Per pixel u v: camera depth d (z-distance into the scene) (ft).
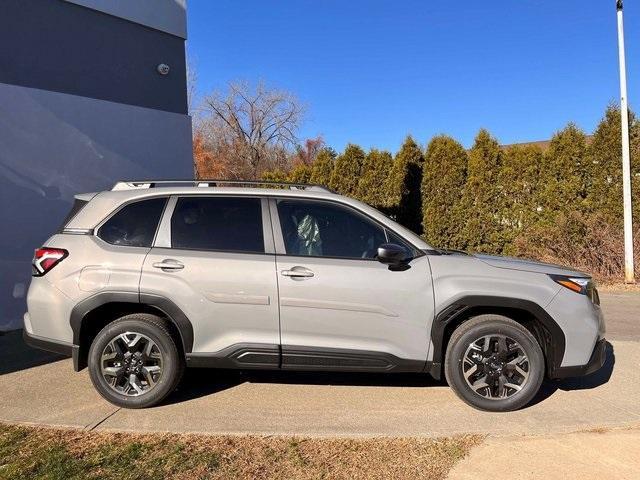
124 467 10.91
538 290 13.70
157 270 13.74
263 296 13.61
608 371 17.20
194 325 13.70
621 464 11.13
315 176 53.06
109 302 13.78
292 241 14.12
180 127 29.89
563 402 14.56
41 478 10.38
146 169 28.14
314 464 11.17
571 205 37.70
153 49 28.71
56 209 24.32
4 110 22.50
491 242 40.45
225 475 10.69
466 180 41.32
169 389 13.92
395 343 13.74
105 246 14.11
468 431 12.71
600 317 14.33
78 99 25.14
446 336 14.15
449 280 13.75
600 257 35.27
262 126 121.80
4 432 12.55
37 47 23.84
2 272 22.40
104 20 26.43
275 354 13.69
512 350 13.79
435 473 10.83
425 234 42.34
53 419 13.32
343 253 14.05
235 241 14.10
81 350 13.99
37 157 23.61
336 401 14.60
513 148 40.40
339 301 13.57
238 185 15.29
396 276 13.71
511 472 10.84
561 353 13.79
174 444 11.98
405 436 12.46
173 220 14.33
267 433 12.57
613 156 36.42
